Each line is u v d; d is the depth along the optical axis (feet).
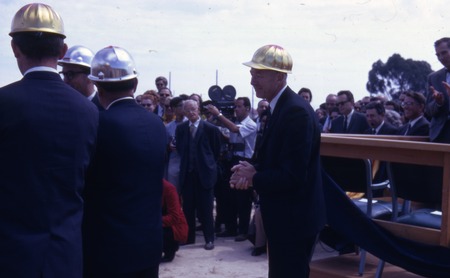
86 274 9.75
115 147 9.59
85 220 9.74
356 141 13.48
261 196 12.28
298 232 11.89
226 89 29.09
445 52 17.13
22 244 7.89
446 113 17.10
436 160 12.48
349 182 15.10
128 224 9.64
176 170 25.68
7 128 8.04
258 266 21.39
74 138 8.51
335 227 13.78
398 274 14.35
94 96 12.98
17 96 8.20
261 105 32.24
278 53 12.01
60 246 8.18
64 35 8.93
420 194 13.58
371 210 14.51
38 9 8.68
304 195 11.96
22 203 7.98
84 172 8.78
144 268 9.81
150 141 10.01
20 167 8.03
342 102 27.78
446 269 12.38
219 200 27.35
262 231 22.67
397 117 29.86
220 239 26.53
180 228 21.81
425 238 12.97
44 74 8.62
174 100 26.76
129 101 10.23
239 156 26.22
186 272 20.59
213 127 24.90
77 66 12.80
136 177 9.77
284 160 11.53
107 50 10.20
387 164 13.88
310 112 11.83
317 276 14.71
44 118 8.25
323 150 14.26
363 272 14.34
